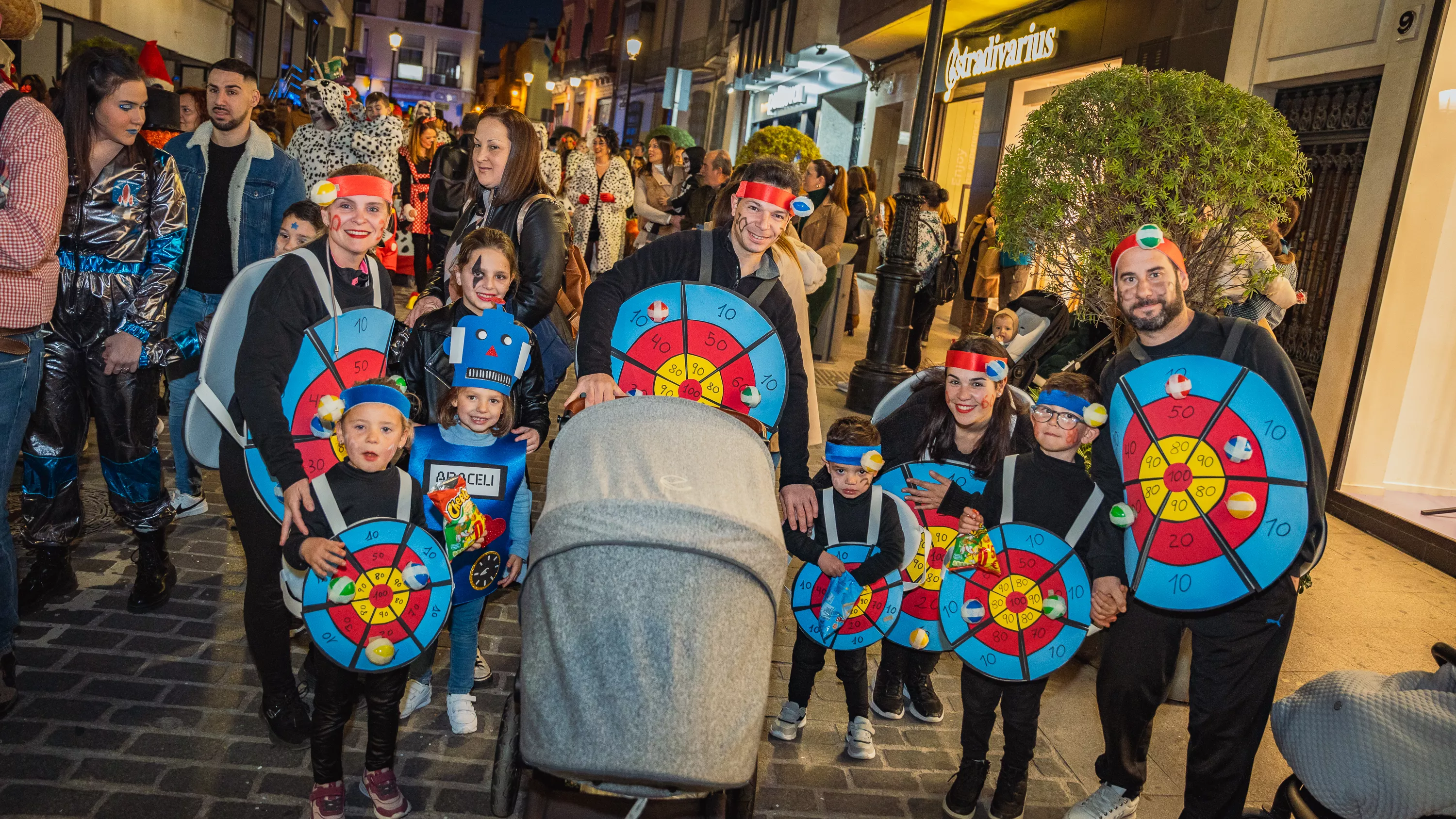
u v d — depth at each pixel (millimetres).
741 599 2059
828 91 24922
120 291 3750
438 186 9266
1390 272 6832
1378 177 6836
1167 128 3969
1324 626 5086
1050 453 3201
